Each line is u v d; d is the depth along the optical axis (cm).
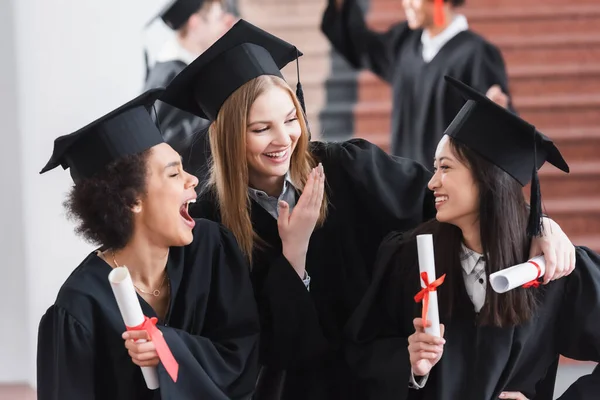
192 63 279
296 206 278
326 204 300
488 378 258
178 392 239
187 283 261
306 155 299
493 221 255
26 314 569
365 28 647
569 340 269
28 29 546
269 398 304
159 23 571
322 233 301
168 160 247
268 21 658
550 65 659
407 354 266
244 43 279
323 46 664
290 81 668
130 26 562
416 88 632
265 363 286
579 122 645
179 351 242
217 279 268
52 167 256
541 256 254
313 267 301
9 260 564
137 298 231
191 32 575
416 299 242
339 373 298
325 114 665
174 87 287
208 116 289
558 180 623
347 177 304
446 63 622
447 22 627
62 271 561
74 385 243
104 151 244
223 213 284
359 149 311
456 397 260
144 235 250
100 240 245
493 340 261
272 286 280
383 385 268
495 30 665
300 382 301
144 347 230
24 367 572
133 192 241
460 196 255
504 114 251
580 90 652
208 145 344
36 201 555
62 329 243
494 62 625
